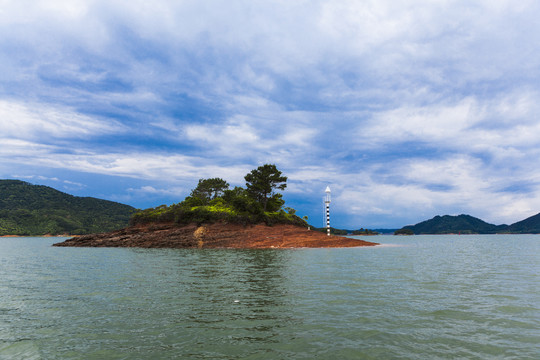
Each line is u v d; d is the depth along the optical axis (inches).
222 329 412.8
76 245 3073.3
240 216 2935.5
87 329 418.6
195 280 832.3
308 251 2143.2
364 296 616.4
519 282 799.1
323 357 320.5
